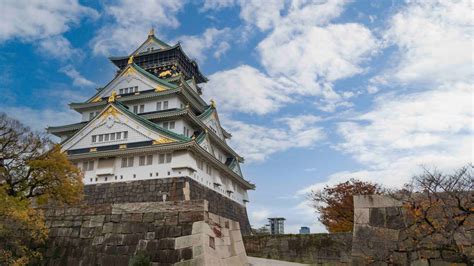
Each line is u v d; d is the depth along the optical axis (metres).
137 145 41.72
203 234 17.11
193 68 64.25
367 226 16.53
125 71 53.34
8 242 18.02
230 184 51.44
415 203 13.69
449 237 11.95
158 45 61.47
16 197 22.77
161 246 17.61
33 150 26.27
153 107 49.00
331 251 24.11
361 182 37.31
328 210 36.44
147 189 39.22
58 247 19.45
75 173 28.08
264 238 26.84
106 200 40.16
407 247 14.60
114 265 17.94
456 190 12.57
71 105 52.59
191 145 38.56
